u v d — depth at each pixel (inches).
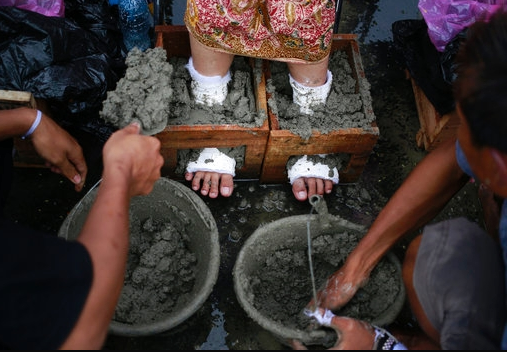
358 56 80.6
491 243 56.6
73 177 71.2
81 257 46.6
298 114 77.4
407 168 87.0
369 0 103.0
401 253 79.9
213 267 65.3
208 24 65.7
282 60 71.4
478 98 45.9
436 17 77.7
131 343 71.5
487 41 47.3
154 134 68.9
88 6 82.6
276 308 71.8
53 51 73.3
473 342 51.8
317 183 80.1
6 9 73.2
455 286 54.5
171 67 69.4
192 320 73.4
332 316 61.6
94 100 76.2
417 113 91.8
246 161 79.7
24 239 47.1
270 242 71.1
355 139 75.0
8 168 67.8
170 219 75.2
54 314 44.9
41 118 65.7
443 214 83.5
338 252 72.3
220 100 76.7
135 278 71.0
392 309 65.9
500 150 46.3
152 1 92.0
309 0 63.1
